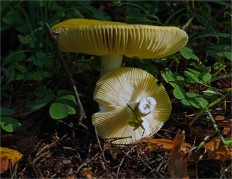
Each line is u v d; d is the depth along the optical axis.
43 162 0.25
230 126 0.27
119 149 0.26
